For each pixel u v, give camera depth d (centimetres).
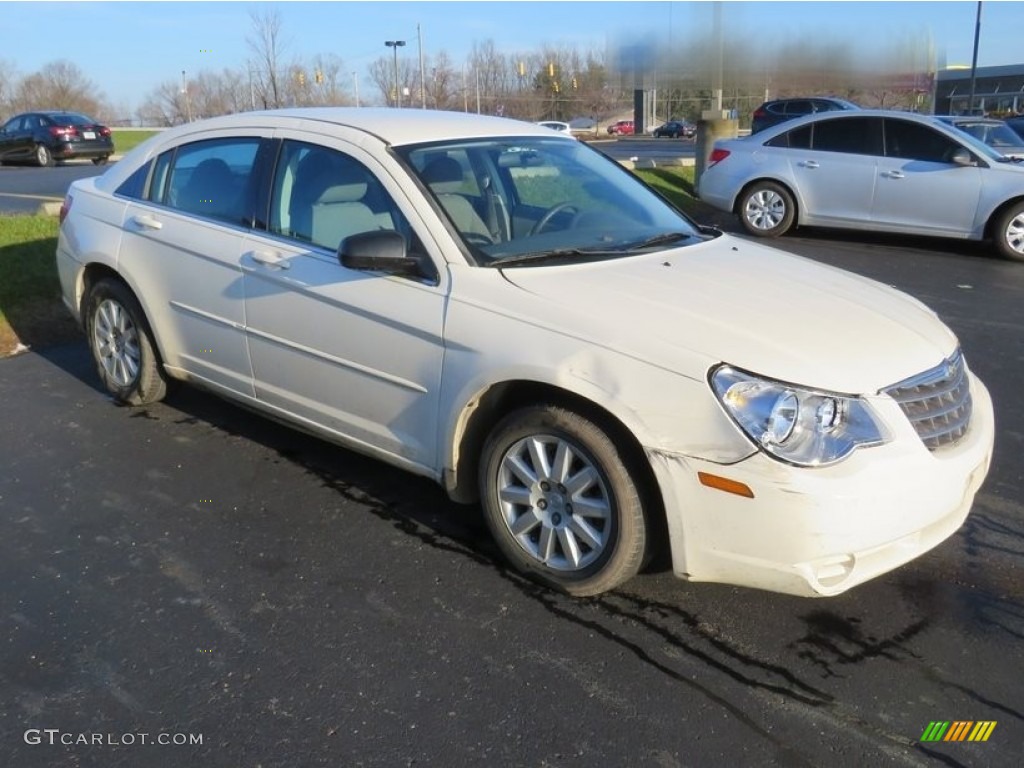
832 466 286
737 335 308
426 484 432
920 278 883
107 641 313
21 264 765
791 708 282
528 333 327
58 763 258
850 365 302
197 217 455
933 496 300
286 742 267
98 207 512
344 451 468
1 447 470
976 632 320
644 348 306
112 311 514
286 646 311
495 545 377
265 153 430
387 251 350
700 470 294
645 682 293
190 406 529
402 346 363
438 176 385
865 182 1048
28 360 618
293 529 389
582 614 329
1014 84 4903
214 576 353
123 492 422
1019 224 962
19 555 367
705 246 411
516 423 336
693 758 261
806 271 391
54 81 5481
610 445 313
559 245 382
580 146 477
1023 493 423
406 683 292
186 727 272
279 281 405
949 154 997
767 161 1111
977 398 358
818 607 334
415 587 346
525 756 262
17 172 2091
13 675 295
